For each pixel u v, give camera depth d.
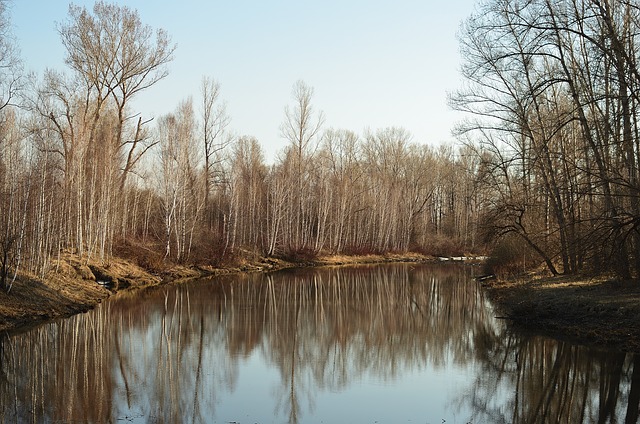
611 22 17.59
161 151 43.06
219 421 11.53
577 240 18.27
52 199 27.47
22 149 25.25
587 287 22.55
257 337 20.12
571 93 21.67
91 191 33.84
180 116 44.12
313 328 21.91
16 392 13.20
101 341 18.72
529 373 15.23
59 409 12.06
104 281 31.12
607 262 19.59
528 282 28.19
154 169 49.72
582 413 11.95
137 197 49.22
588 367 14.80
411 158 80.56
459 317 24.36
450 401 12.98
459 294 31.94
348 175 67.38
